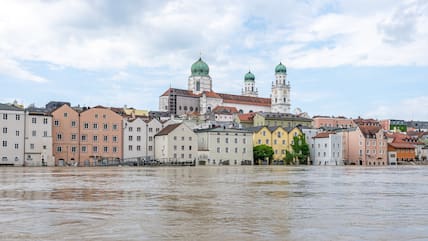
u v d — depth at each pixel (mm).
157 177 69062
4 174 79688
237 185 50281
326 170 109688
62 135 155000
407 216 25312
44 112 158125
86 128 159000
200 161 169500
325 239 18906
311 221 23484
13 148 144625
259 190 43062
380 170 112312
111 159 162250
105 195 37562
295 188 46000
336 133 197125
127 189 44031
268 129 187750
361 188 46312
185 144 167000
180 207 29281
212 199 34375
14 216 25031
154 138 171875
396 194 39219
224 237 19297
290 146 190125
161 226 21906
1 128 143125
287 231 20656
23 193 39438
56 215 25469
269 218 24469
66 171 97375
